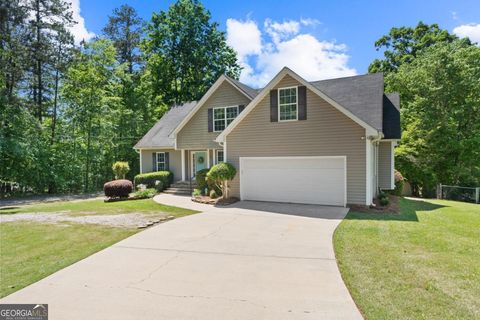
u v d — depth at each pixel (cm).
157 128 2156
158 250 627
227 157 1377
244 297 409
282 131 1258
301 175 1234
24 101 1956
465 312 364
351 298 404
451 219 957
